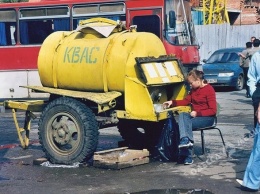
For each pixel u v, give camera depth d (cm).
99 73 759
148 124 848
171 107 774
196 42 1620
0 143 970
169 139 762
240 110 1363
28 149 901
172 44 1509
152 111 732
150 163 758
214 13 3144
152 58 762
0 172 730
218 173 693
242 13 3519
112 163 722
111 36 779
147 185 641
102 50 762
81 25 820
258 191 610
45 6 1570
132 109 742
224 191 610
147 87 739
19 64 1553
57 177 693
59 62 791
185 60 1545
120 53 751
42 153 863
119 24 803
